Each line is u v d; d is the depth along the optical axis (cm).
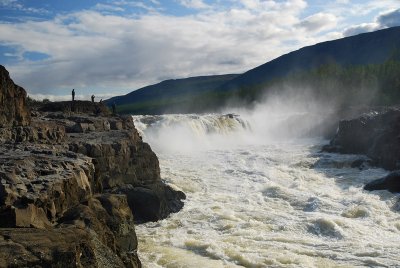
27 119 2622
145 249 2136
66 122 3519
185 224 2592
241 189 3469
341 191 3466
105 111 5141
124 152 2909
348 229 2452
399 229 2503
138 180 2986
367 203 2950
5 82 2364
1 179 1434
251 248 2134
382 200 3070
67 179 1652
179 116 6538
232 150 5428
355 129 5056
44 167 1728
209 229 2492
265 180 3788
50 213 1462
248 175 3944
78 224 1481
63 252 1053
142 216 2662
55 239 1127
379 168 4281
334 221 2544
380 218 2680
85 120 3722
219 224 2564
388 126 4641
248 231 2403
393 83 9606
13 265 969
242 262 1962
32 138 2441
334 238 2342
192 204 3016
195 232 2431
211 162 4494
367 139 4856
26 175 1577
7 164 1627
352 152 5006
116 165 2805
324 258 2014
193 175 3856
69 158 2022
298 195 3241
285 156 4906
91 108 5012
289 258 1973
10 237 1110
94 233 1468
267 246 2169
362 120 5069
